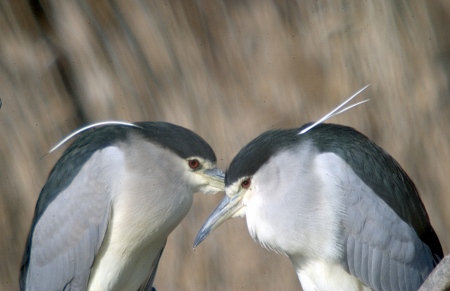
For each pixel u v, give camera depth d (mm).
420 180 14586
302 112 14320
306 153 8945
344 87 14352
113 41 14367
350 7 14461
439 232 14586
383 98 14500
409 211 9094
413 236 9031
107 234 9453
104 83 14367
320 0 14477
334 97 14352
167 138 9508
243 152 9133
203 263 14367
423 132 14531
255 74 14367
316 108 14336
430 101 14516
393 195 8992
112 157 9414
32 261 9812
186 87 14375
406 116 14516
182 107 14336
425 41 14508
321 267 9070
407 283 9031
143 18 14367
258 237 9148
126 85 14367
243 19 14461
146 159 9430
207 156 9539
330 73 14398
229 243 14406
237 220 14430
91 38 14344
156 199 9430
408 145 14516
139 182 9375
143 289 9961
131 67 14367
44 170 14320
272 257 14344
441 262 6801
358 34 14430
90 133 9844
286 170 8930
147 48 14375
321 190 8852
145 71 14391
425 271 9125
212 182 9555
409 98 14500
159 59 14375
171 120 14336
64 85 14352
